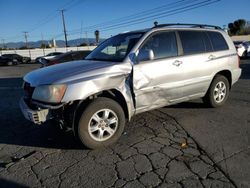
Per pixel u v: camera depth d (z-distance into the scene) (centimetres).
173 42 522
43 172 372
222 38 617
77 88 405
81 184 340
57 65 497
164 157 398
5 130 541
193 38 558
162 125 526
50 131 523
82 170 373
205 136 467
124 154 413
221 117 562
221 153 402
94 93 421
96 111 423
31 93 439
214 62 582
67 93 400
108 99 437
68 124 429
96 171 369
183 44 536
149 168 369
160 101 506
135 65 463
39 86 417
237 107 631
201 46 568
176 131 494
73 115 414
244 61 1972
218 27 628
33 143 471
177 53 523
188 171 357
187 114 586
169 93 512
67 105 420
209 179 337
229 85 640
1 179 358
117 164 384
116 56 490
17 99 864
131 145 443
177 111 607
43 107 408
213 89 601
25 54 5606
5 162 404
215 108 624
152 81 480
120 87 445
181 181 335
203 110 611
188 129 502
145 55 478
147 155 406
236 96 750
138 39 486
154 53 492
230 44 630
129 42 496
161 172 358
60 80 407
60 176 360
